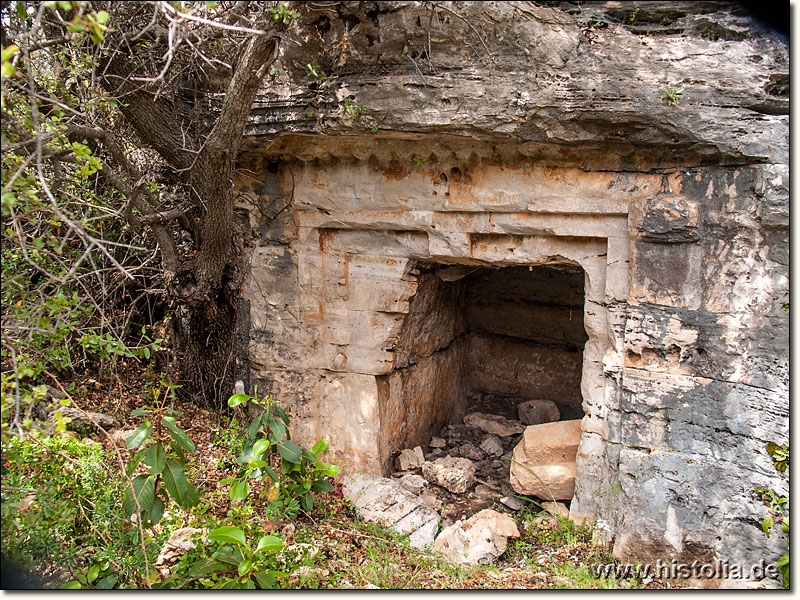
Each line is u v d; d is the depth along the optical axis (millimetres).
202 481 5688
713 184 4871
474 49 4887
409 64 5023
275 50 4641
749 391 4855
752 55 4668
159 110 5715
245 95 4848
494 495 6652
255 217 6719
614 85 4699
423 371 7605
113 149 5133
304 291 6676
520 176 5500
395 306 6441
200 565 4145
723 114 4625
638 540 5230
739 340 4883
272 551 4344
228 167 5309
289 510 5375
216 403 7168
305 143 6031
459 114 4977
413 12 4816
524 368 9180
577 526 5688
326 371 6812
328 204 6332
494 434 8062
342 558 5246
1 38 4270
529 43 4801
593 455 5645
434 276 7051
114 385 6875
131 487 4035
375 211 6188
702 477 5031
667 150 4906
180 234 7004
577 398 8883
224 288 6734
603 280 5523
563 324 8852
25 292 4023
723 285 4922
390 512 5938
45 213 4836
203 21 3498
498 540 5535
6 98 3984
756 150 4586
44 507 3885
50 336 3965
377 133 5371
